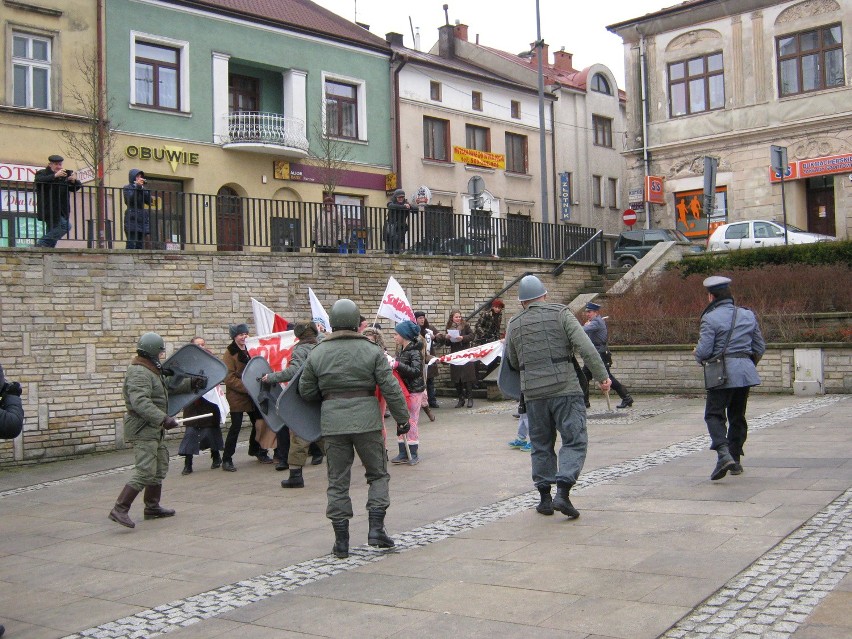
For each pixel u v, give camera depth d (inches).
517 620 194.9
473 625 194.4
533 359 291.1
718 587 205.2
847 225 1157.1
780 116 1213.7
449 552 260.7
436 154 1323.8
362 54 1206.9
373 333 438.3
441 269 790.5
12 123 869.2
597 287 924.0
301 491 393.7
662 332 698.2
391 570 247.0
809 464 346.6
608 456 406.0
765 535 246.7
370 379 271.1
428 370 670.5
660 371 668.7
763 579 209.0
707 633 178.4
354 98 1204.5
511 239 877.2
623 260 1170.6
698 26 1295.5
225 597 236.8
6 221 571.5
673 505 293.9
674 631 181.2
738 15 1253.1
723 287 329.7
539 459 294.5
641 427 498.0
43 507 406.6
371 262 733.9
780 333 645.9
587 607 199.2
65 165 904.3
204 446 460.8
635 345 685.3
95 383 568.1
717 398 324.2
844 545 231.3
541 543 259.9
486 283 831.1
